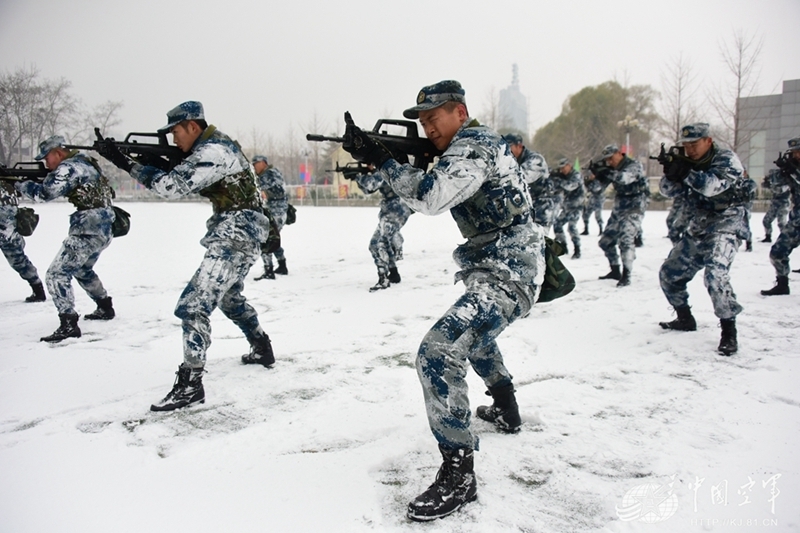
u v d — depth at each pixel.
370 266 9.70
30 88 36.53
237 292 4.02
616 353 4.54
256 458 2.81
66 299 5.07
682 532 2.17
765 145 37.09
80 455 2.85
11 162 36.91
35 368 4.26
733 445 2.88
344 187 43.56
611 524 2.22
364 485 2.55
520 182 2.60
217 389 3.79
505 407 3.07
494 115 40.50
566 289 2.78
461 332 2.42
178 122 3.67
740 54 24.61
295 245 13.07
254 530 2.21
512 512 2.31
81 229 5.15
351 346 4.80
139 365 4.34
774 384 3.75
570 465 2.71
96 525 2.24
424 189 2.37
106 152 3.46
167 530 2.21
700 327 5.23
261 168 8.61
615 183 7.32
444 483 2.35
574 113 47.22
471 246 2.68
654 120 46.91
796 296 6.51
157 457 2.83
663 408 3.40
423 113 2.72
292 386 3.85
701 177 4.32
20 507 2.38
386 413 3.37
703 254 4.69
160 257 11.02
